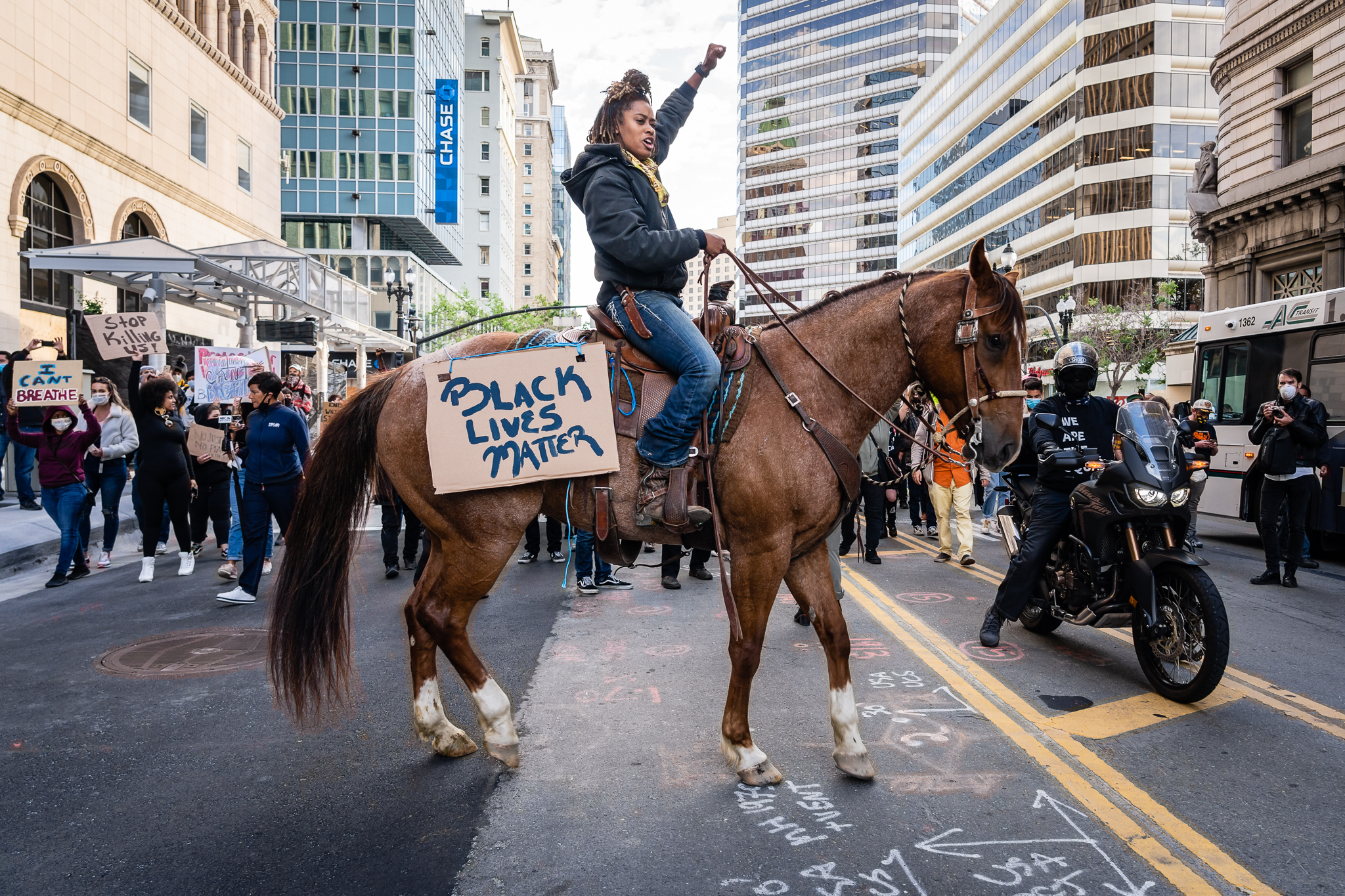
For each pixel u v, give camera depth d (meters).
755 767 3.33
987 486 11.25
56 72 17.55
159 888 2.63
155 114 21.44
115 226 19.64
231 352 12.02
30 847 2.91
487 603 6.73
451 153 57.66
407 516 7.95
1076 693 4.55
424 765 3.57
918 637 5.69
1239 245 24.27
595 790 3.30
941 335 3.32
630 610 6.45
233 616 6.37
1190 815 3.11
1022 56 52.81
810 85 112.31
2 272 15.98
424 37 57.16
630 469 3.29
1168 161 43.88
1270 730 4.00
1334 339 9.38
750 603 3.27
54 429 7.70
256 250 16.58
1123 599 4.82
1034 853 2.82
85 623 6.19
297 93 53.75
